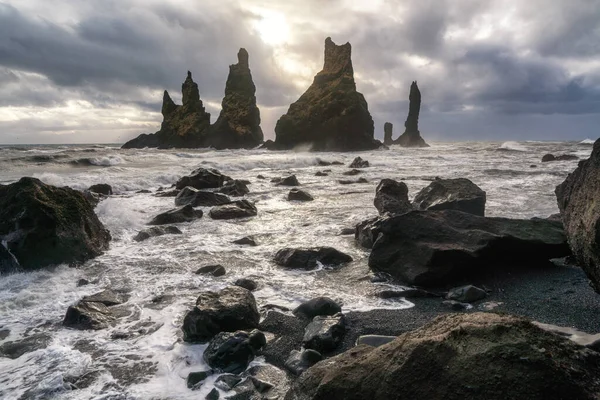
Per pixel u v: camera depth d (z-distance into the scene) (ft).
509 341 8.64
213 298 16.93
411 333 10.28
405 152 177.68
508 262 22.38
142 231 32.04
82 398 12.03
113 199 43.86
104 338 15.83
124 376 13.24
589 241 13.06
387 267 22.68
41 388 12.45
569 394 7.78
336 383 9.73
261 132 248.93
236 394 12.23
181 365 13.91
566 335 14.02
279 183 61.67
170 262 25.49
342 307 18.53
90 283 21.88
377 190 38.27
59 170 70.79
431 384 8.57
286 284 21.67
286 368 13.64
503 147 193.47
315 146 202.49
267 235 32.55
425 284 20.83
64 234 25.39
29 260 23.61
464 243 21.79
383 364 9.53
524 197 47.62
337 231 33.76
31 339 15.70
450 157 126.41
